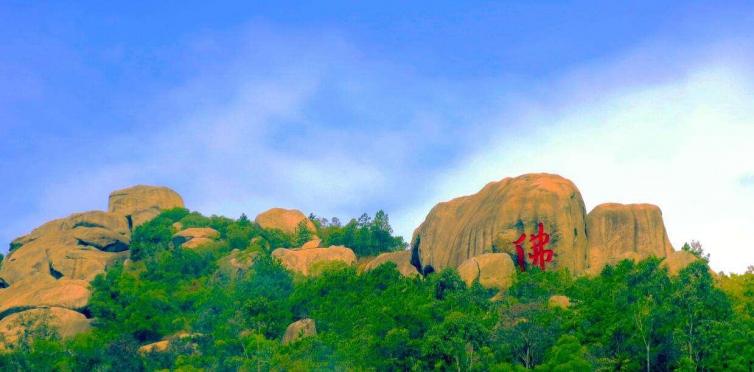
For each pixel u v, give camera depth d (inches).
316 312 3348.9
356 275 3698.3
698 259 3024.1
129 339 3538.4
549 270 3437.5
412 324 2876.5
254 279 3937.0
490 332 2706.7
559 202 3528.5
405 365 2711.6
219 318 3540.8
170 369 3262.8
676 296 2623.0
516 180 3713.1
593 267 3587.6
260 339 3080.7
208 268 4655.5
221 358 3157.0
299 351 2938.0
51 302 4323.3
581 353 2549.2
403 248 4867.1
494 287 3390.7
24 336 3892.7
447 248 3715.6
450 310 2982.3
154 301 4072.3
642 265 3070.9
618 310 2751.0
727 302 2650.1
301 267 4313.5
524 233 3491.6
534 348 2682.1
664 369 2591.0
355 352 2822.3
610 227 3686.0
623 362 2573.8
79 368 3430.1
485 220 3585.1
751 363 2466.8
